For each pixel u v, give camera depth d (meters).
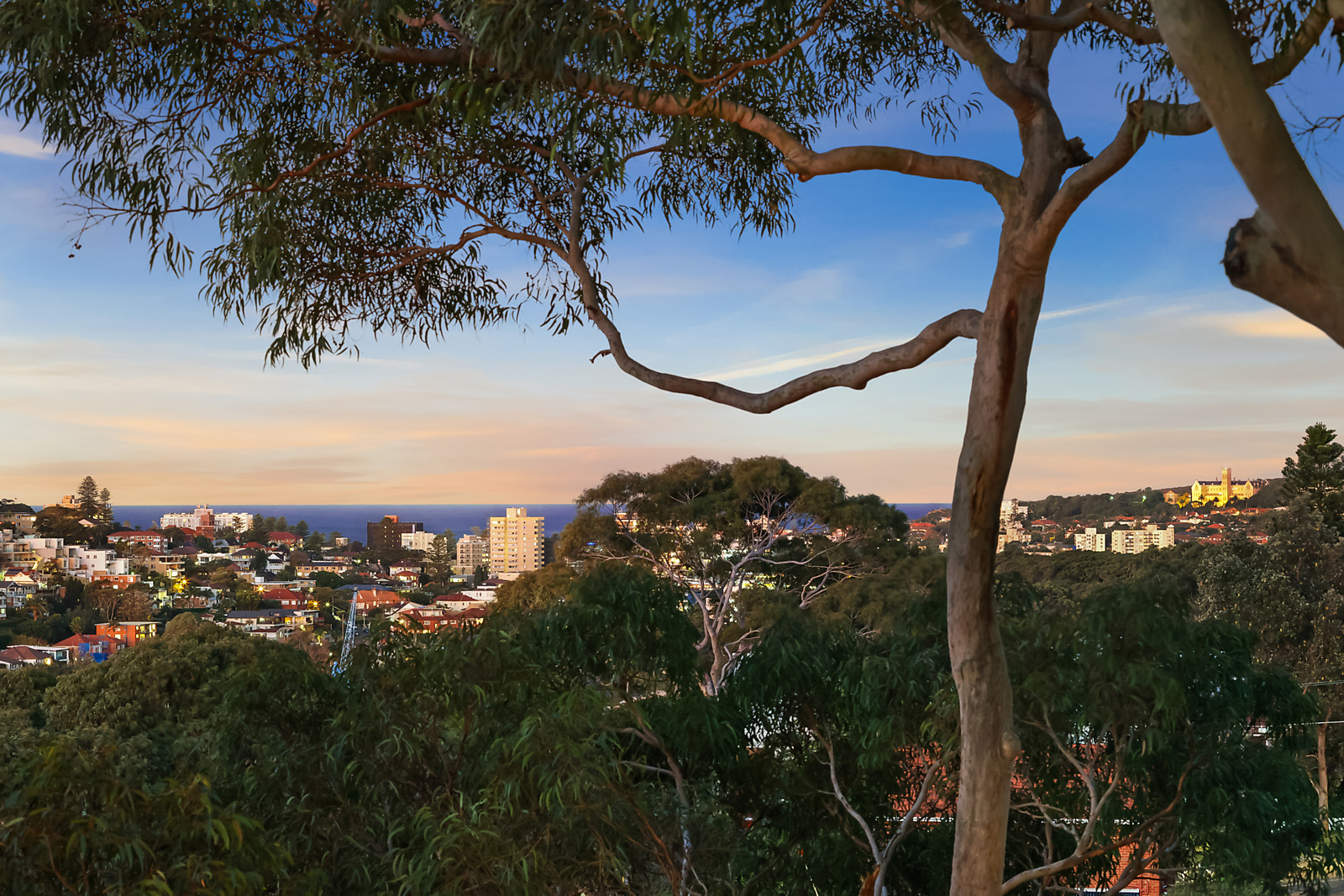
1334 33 1.93
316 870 2.32
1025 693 3.24
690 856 3.19
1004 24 3.54
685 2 2.02
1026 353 2.24
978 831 2.27
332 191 3.36
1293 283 1.16
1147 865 3.57
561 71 2.21
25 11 2.48
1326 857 3.64
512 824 2.63
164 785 1.87
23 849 1.69
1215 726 3.41
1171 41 1.23
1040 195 2.22
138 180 2.86
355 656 3.12
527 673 3.13
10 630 75.69
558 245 3.59
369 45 2.56
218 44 2.84
